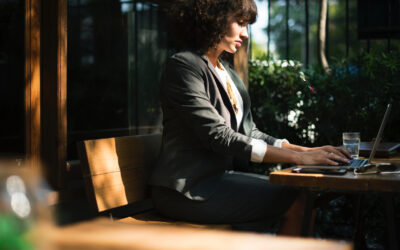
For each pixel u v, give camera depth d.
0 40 2.78
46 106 2.66
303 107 3.60
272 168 3.88
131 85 3.71
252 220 2.13
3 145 2.72
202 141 2.17
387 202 1.85
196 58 2.29
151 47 3.90
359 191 1.71
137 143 2.42
